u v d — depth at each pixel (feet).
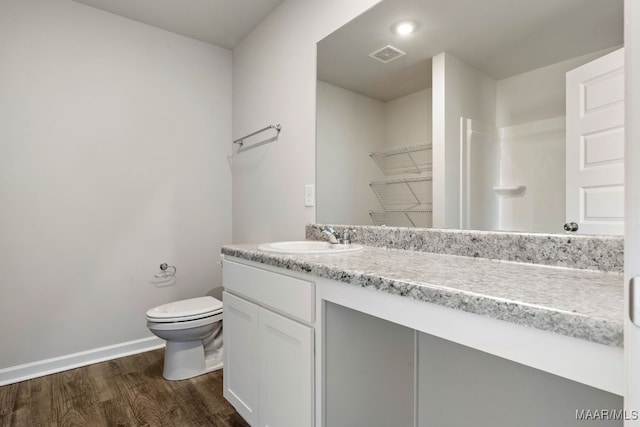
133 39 7.75
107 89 7.40
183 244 8.44
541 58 3.42
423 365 4.20
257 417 4.37
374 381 3.88
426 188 4.51
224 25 8.02
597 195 2.99
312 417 3.50
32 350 6.56
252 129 8.25
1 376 6.22
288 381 3.82
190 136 8.56
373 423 3.89
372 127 5.23
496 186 3.74
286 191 7.07
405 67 4.75
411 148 4.69
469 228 3.99
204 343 7.09
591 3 3.10
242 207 8.69
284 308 3.87
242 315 4.80
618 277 2.77
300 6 6.59
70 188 6.97
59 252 6.86
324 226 5.68
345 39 5.60
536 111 3.43
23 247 6.49
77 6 7.06
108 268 7.41
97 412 5.29
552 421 3.03
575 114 3.15
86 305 7.14
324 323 3.44
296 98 6.74
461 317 2.28
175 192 8.33
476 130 3.93
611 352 1.65
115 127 7.50
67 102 6.93
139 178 7.82
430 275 2.82
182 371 6.39
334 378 3.52
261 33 7.86
